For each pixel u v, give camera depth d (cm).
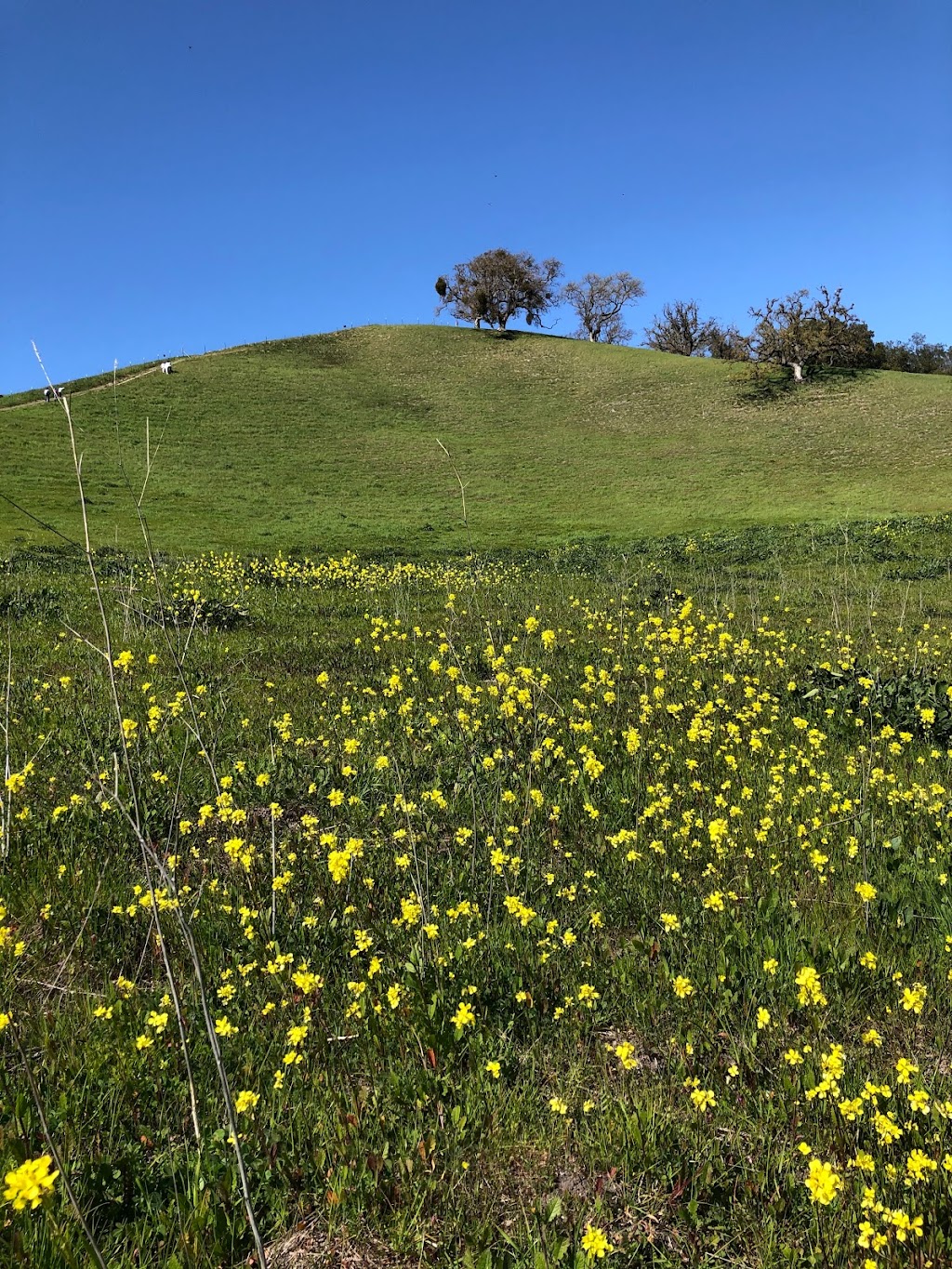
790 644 1223
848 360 7225
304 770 623
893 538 2709
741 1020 353
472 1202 265
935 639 1285
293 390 6581
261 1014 347
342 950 396
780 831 534
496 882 464
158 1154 277
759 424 5784
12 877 441
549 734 724
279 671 970
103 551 2447
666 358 7956
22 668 884
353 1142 279
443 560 2741
